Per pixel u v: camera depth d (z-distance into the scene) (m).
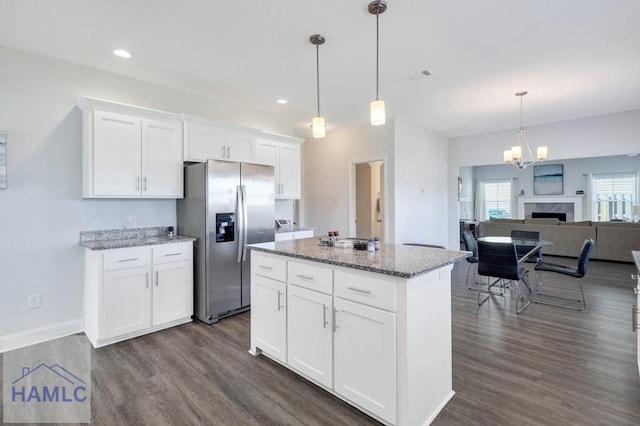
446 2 2.24
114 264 2.86
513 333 3.04
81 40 2.71
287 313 2.34
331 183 6.23
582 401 1.99
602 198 9.39
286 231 4.53
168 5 2.24
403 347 1.69
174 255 3.26
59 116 3.04
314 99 4.27
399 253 2.25
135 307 2.98
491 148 6.49
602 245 6.43
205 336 3.03
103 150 3.04
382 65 3.26
